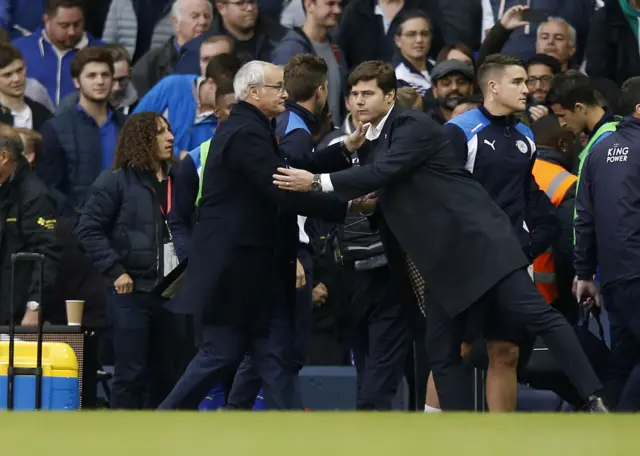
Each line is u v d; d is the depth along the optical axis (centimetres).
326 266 2625
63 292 2658
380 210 2127
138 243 2541
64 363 2117
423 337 2220
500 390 2181
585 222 2372
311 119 2350
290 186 2048
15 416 1410
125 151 2569
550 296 2556
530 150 2292
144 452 1202
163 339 2575
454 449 1213
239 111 2102
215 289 2097
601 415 1444
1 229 2569
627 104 2355
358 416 1420
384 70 2150
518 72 2242
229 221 2100
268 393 2158
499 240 2062
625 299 2314
